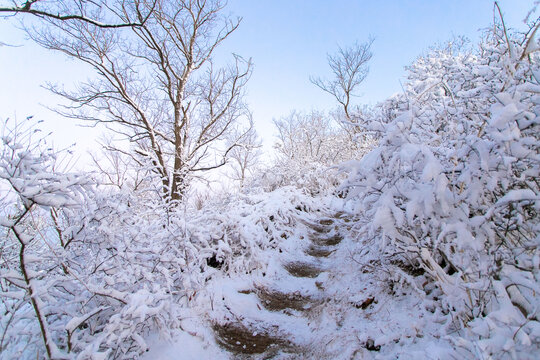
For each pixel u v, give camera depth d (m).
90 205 3.35
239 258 5.67
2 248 3.25
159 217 5.43
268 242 6.73
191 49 10.94
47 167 2.90
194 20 10.80
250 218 6.92
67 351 2.87
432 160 2.57
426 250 3.21
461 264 2.76
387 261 4.93
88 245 3.52
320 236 8.53
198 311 4.20
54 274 3.19
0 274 2.56
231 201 8.09
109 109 10.17
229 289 4.95
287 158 15.36
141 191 4.67
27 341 2.88
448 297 3.01
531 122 2.50
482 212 3.02
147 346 3.28
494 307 2.69
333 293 5.00
